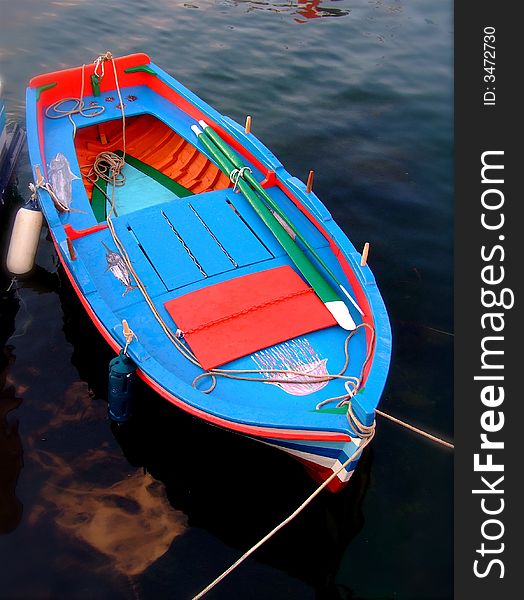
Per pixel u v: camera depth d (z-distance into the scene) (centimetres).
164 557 609
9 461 675
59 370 772
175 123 983
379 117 1290
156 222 800
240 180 849
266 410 570
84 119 964
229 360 645
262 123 1252
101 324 660
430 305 886
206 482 673
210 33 1562
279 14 1678
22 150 1128
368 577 602
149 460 689
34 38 1468
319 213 779
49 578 589
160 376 607
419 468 689
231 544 621
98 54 1439
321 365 650
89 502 648
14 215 1013
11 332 817
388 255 962
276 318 686
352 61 1480
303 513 649
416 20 1680
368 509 652
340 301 700
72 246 709
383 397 762
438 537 631
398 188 1095
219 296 707
